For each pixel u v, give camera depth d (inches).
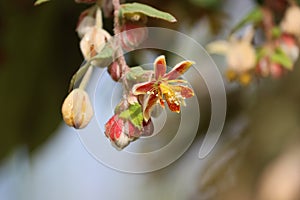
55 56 21.2
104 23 16.1
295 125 21.5
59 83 21.5
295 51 17.9
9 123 21.8
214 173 22.5
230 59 18.0
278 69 17.9
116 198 31.0
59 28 21.0
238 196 21.4
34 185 30.0
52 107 21.7
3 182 28.0
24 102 21.7
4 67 21.3
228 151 22.5
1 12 20.9
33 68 21.4
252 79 18.4
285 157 21.0
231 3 19.7
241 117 22.4
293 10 17.9
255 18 18.0
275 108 21.8
